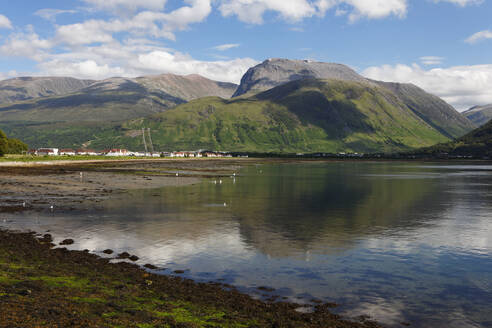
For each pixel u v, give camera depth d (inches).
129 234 1422.2
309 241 1376.7
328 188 3408.0
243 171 6205.7
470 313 787.4
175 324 632.4
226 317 700.0
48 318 585.0
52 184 3171.8
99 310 658.2
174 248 1237.7
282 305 796.6
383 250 1274.6
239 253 1195.9
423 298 863.1
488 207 2303.2
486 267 1103.0
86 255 1116.5
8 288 719.1
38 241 1259.8
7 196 2386.8
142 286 856.3
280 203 2380.7
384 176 5211.6
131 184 3425.2
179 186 3351.4
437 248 1311.5
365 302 832.9
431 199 2679.6
